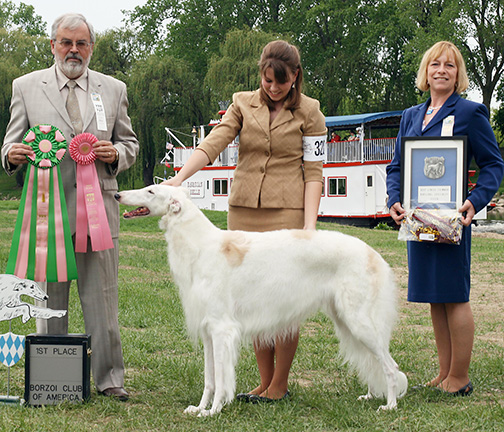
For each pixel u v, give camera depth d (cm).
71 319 731
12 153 448
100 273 469
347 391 493
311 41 4359
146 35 4650
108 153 457
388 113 2555
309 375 554
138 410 431
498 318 834
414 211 479
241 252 434
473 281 1146
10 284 444
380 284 445
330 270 443
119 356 478
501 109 4978
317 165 485
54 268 457
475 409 426
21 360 551
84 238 461
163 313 788
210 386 440
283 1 4491
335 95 4025
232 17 4512
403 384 455
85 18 456
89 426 398
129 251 1450
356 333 441
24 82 461
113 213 479
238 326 432
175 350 625
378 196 2359
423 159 480
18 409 429
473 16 3681
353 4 4097
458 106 494
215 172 2633
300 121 479
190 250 434
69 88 464
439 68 497
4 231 1678
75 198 463
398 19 3844
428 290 491
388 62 4131
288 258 437
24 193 459
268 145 478
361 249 447
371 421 411
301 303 441
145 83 3894
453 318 489
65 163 461
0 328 667
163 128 3962
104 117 466
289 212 480
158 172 4362
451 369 493
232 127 486
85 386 444
